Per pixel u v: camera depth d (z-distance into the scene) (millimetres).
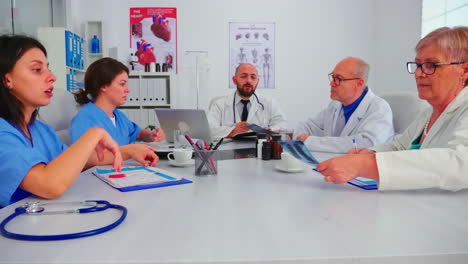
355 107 1928
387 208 677
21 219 599
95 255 461
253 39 4309
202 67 4297
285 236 528
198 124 1730
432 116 1179
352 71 1843
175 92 3988
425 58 1000
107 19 4027
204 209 669
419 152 785
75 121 1549
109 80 1641
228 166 1167
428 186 770
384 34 4133
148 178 937
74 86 3375
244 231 550
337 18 4328
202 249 481
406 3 3729
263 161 1272
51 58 3150
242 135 2062
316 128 2309
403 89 3814
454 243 500
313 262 452
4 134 793
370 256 457
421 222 593
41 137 1058
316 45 4352
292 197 760
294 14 4312
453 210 663
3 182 726
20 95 888
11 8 2828
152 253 468
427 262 464
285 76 4371
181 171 1085
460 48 957
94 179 946
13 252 469
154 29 4223
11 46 854
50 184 725
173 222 593
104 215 624
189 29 4258
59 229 550
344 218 615
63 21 3648
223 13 4262
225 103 2732
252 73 2602
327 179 831
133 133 2014
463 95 968
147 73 3826
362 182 892
